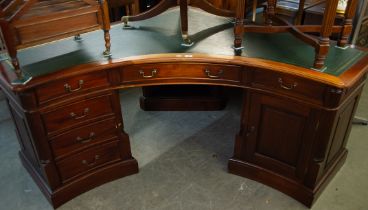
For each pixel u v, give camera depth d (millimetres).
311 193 1613
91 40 1776
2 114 2480
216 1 2500
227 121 2398
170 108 2525
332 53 1593
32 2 1299
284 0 2646
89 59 1543
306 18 2410
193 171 1910
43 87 1395
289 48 1643
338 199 1697
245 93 1627
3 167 1954
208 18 2096
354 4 1539
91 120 1623
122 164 1834
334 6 1277
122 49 1653
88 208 1669
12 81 1355
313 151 1536
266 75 1501
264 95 1563
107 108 1647
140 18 1938
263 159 1746
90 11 1455
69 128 1568
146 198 1725
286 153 1647
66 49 1662
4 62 1534
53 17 1362
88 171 1742
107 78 1566
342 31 1615
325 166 1658
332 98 1355
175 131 2285
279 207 1662
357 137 2189
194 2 1779
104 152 1751
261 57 1536
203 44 1701
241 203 1687
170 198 1723
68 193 1690
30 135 1517
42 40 1371
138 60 1533
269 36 1801
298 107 1485
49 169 1582
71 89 1478
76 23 1440
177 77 1615
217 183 1818
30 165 1817
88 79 1507
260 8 2576
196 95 2494
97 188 1792
